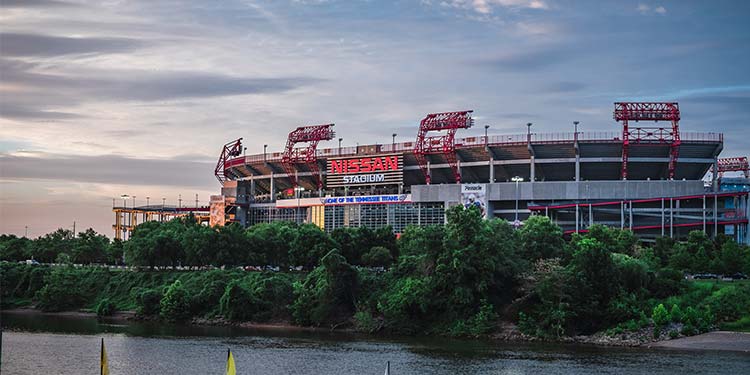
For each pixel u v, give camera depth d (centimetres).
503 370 15400
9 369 15325
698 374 14912
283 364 16050
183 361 16375
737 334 18425
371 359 16650
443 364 16025
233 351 17688
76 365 15838
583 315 19562
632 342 18462
